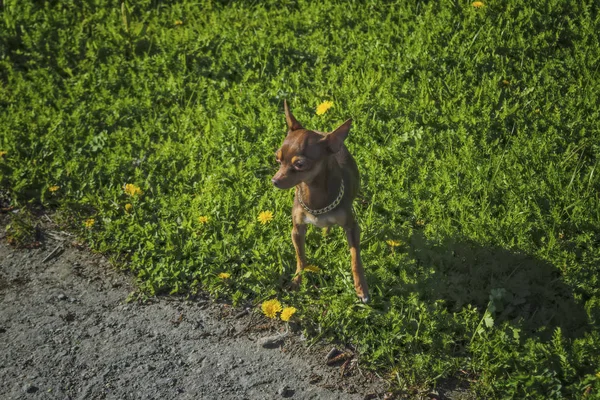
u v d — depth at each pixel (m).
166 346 2.70
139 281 2.85
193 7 3.76
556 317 2.69
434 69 3.39
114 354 2.69
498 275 2.78
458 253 2.83
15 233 2.99
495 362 2.59
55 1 3.80
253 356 2.67
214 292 2.81
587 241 2.85
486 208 2.93
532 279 2.76
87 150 3.20
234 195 3.01
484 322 2.67
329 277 2.83
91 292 2.84
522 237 2.85
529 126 3.19
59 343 2.71
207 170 3.13
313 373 2.63
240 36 3.59
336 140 2.55
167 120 3.32
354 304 2.73
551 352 2.60
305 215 2.66
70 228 3.01
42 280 2.88
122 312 2.79
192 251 2.89
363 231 2.89
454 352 2.63
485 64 3.39
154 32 3.66
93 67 3.50
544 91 3.29
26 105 3.36
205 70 3.47
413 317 2.70
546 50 3.44
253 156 3.11
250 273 2.81
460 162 3.08
